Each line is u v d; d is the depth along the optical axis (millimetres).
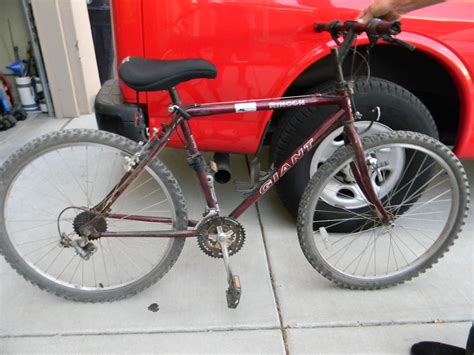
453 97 2588
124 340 1872
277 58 2039
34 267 2000
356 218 2404
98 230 1931
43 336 1888
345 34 1784
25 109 4426
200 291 2129
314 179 1936
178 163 3273
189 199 2838
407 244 2467
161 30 1951
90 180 2980
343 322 1963
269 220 2654
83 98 4359
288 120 2215
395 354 1819
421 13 2012
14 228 2514
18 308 2027
